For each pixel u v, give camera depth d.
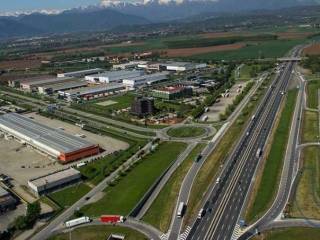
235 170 174.25
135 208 146.25
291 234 125.56
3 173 187.00
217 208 143.38
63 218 144.38
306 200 145.62
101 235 131.38
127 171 182.38
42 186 162.50
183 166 182.25
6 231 135.25
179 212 139.75
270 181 161.38
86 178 177.75
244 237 125.62
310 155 185.75
